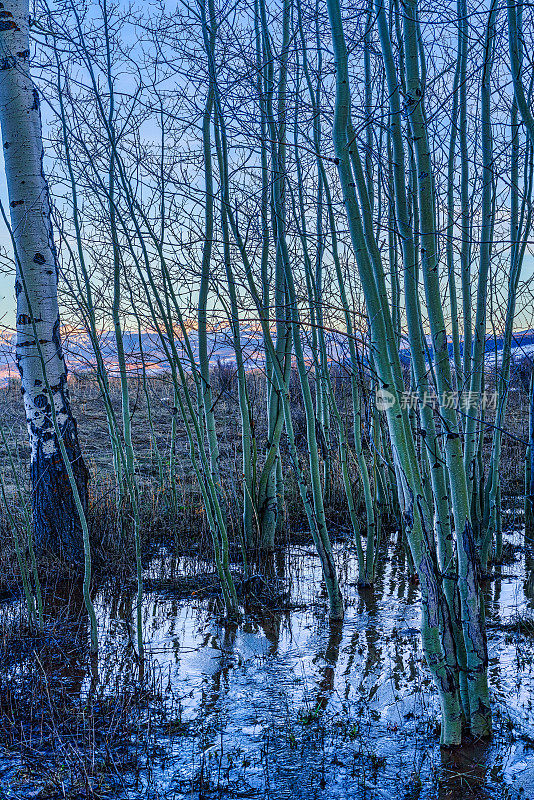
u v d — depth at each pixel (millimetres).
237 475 9188
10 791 3424
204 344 7301
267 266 8062
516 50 3943
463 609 3859
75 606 6285
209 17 6371
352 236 3555
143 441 13008
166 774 3594
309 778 3529
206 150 6840
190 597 6641
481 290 5559
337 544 8758
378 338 3512
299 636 5613
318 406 9406
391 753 3764
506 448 12078
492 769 3562
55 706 4230
